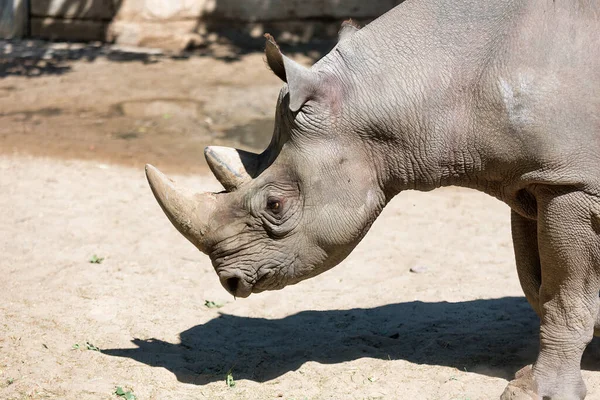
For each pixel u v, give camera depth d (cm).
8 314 1633
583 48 1145
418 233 2220
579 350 1237
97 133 3347
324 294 1817
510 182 1212
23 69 4388
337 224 1223
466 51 1194
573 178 1151
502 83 1158
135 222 2259
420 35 1219
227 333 1602
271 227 1227
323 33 5047
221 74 4322
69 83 4144
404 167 1232
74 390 1327
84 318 1633
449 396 1299
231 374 1416
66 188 2567
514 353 1456
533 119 1142
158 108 3738
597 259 1188
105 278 1856
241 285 1265
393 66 1212
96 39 4966
